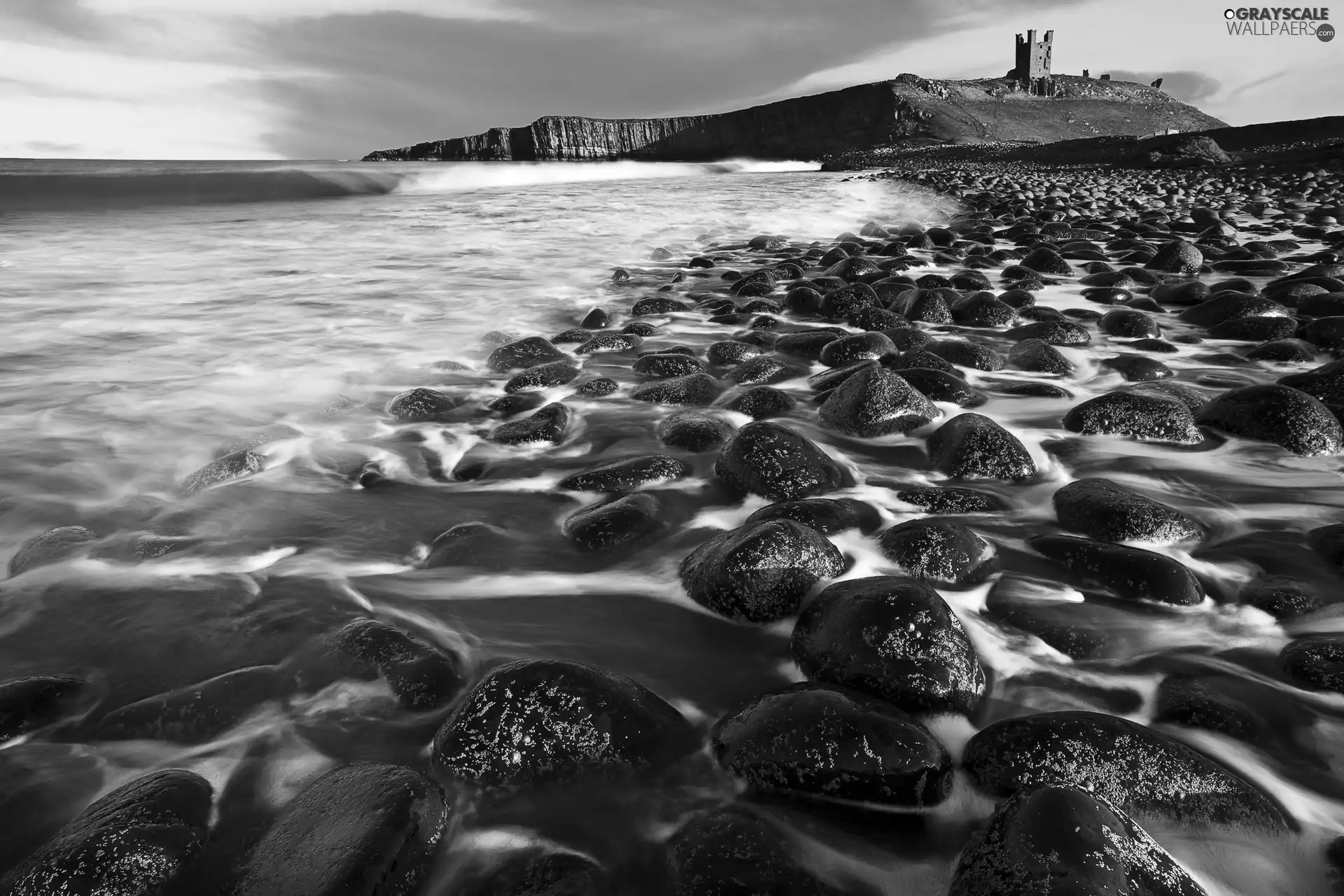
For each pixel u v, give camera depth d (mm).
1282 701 1840
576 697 1650
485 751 1604
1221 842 1451
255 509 3051
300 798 1502
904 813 1530
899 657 1804
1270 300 5758
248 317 6691
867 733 1542
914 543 2428
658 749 1651
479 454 3646
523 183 33031
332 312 6980
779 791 1569
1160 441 3562
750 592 2197
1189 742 1729
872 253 10016
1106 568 2336
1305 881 1400
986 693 1894
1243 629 2135
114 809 1448
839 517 2697
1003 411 4113
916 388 4074
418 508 3057
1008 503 2947
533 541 2756
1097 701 1886
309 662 2016
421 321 6676
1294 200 15320
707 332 6184
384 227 13750
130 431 3984
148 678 2004
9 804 1599
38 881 1288
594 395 4438
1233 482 3182
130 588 2438
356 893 1255
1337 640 1973
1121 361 4789
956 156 39188
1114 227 12195
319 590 2436
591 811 1550
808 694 1659
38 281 8031
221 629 2213
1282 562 2510
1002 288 7609
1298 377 3875
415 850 1378
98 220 14320
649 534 2736
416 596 2410
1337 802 1568
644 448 3652
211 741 1770
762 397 4082
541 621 2270
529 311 7191
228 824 1526
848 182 25375
